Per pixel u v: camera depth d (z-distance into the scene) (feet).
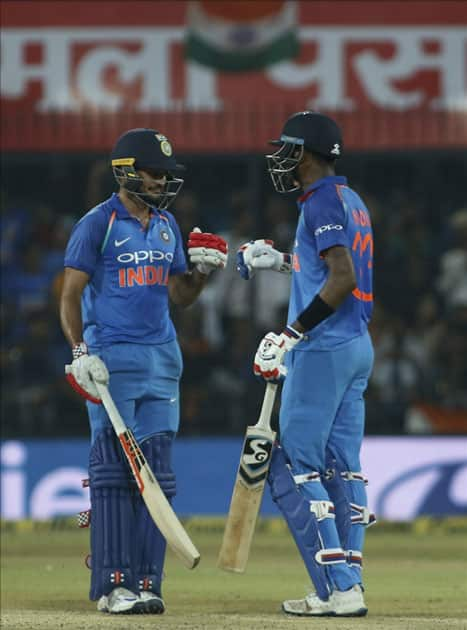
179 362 75.56
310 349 70.95
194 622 67.67
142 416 74.54
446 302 169.07
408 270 172.14
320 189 71.00
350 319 71.56
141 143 73.10
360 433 73.15
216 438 143.13
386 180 175.52
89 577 95.81
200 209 172.24
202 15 140.97
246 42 140.77
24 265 170.50
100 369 71.56
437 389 158.51
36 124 141.49
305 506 70.79
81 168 176.76
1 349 164.55
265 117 140.26
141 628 64.80
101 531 73.00
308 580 95.61
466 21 140.77
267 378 69.67
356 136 140.56
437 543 126.52
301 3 140.77
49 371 162.30
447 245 173.78
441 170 175.11
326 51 140.67
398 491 141.69
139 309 73.87
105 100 141.38
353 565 72.28
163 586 91.56
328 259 69.41
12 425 156.25
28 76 141.79
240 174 172.35
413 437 142.41
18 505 141.59
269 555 115.24
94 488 73.36
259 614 73.10
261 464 71.20
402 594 85.71
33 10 141.79
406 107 140.77
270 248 75.61
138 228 74.18
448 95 140.87
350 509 72.49
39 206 176.14
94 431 74.13
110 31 141.59
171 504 74.84
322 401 71.05
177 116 140.67
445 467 142.00
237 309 161.58
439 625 66.28
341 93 140.87
